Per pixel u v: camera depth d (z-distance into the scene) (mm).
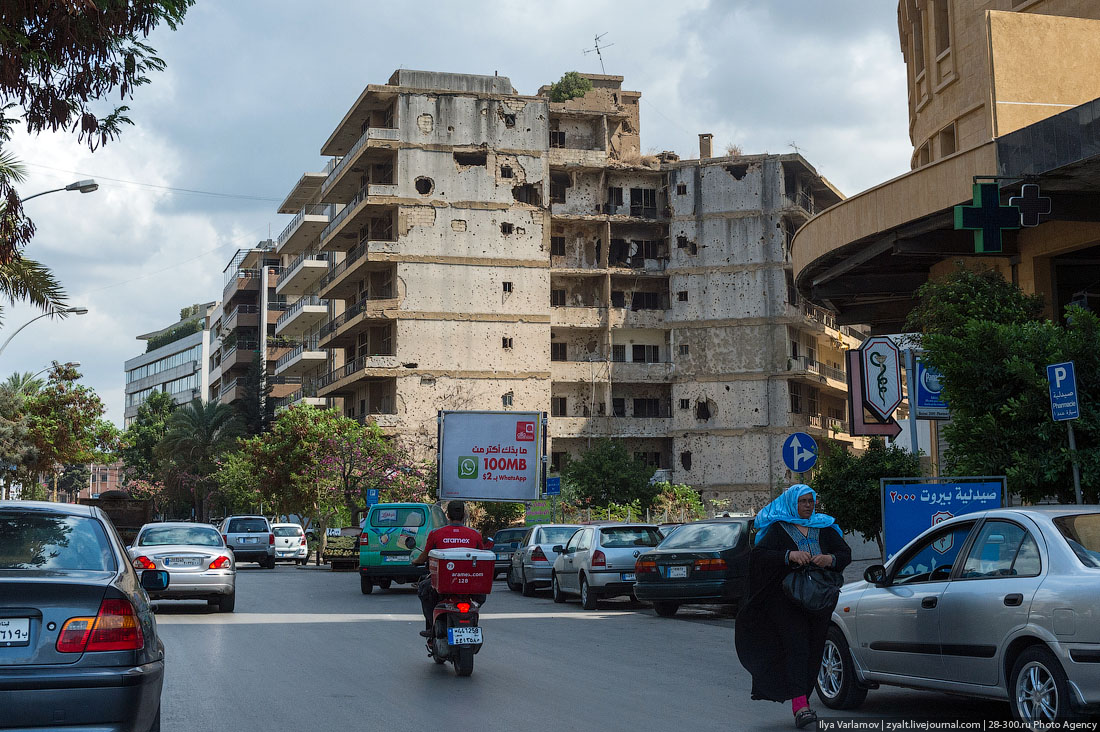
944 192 17922
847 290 23969
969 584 8117
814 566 8219
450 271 60375
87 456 53156
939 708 9352
